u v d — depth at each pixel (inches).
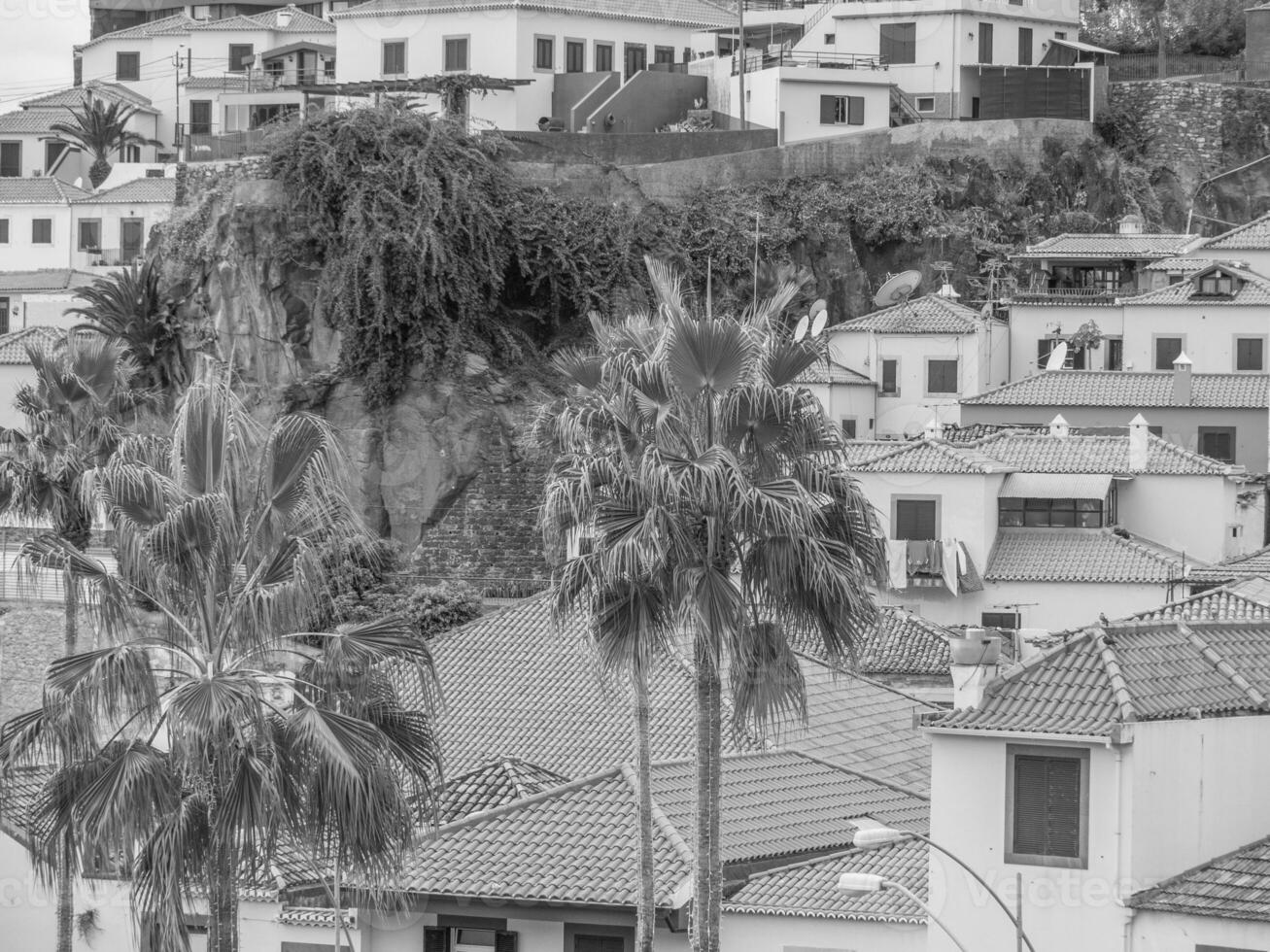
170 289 4675.2
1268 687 1847.9
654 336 1843.0
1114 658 1776.6
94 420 2743.6
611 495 1775.3
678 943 2049.7
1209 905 1668.3
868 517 1808.6
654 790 2222.0
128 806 1642.5
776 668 1776.6
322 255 4594.0
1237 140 5935.0
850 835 2215.8
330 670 1716.3
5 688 3590.1
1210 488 3944.4
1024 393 4505.4
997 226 5433.1
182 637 1722.4
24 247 6525.6
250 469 1736.0
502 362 4584.2
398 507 4473.4
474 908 2097.7
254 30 6860.2
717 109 5556.1
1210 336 4670.3
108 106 6939.0
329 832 1694.1
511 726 2760.8
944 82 5723.4
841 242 5260.8
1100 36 6565.0
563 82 5413.4
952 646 1777.8
